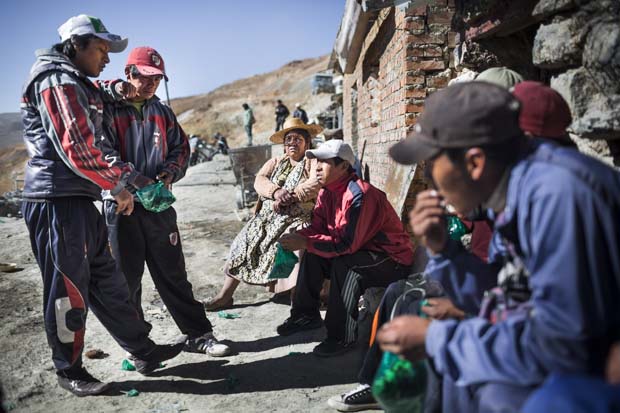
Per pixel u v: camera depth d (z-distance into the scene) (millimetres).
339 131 12773
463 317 2172
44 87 3092
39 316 4914
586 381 1489
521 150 1736
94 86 3355
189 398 3414
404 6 4191
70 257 3242
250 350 4164
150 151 3811
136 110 3785
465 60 3412
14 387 3533
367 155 8125
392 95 5965
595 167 1572
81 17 3322
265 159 10703
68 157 3109
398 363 2174
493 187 1763
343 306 3895
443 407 1987
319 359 3945
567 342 1497
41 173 3201
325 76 20281
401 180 5379
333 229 3953
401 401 2164
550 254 1526
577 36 2381
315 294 4410
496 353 1675
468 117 1695
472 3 3160
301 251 4883
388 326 1949
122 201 3377
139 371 3725
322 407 3258
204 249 7570
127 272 3861
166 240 3896
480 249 2527
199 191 14055
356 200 3795
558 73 2660
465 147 1714
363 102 8586
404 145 1833
